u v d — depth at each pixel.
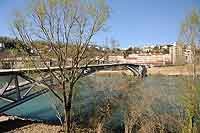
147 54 152.62
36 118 26.58
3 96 22.95
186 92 16.36
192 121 16.44
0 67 25.95
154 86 30.42
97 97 25.14
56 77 16.66
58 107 24.22
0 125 22.25
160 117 20.56
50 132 20.94
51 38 16.19
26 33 16.83
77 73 17.27
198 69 16.02
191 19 16.08
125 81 29.80
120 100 24.14
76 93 22.23
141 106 22.44
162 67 105.38
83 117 23.05
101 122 22.38
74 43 16.41
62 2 15.89
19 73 21.91
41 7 16.00
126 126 20.94
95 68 34.59
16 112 29.84
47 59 17.11
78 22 16.23
